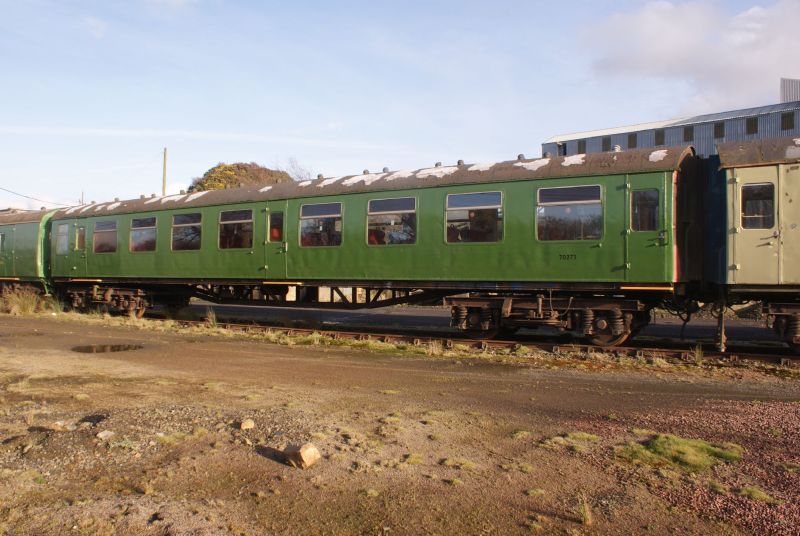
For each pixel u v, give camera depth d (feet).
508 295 38.45
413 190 39.96
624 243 33.37
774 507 11.93
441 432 17.40
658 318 59.93
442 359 32.81
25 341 40.14
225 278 49.65
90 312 62.44
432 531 11.13
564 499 12.51
